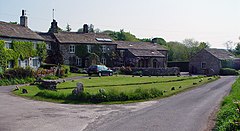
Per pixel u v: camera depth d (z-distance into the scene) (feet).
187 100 74.74
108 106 66.03
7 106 63.82
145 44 254.27
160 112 57.72
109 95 73.36
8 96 79.66
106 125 46.24
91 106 65.98
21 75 119.34
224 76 182.60
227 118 42.93
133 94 75.56
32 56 164.55
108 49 215.72
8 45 148.15
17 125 45.75
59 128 44.14
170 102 71.51
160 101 73.36
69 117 52.65
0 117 51.75
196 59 234.99
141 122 48.37
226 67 224.74
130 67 192.44
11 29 156.04
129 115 54.70
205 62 228.43
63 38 199.11
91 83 111.96
